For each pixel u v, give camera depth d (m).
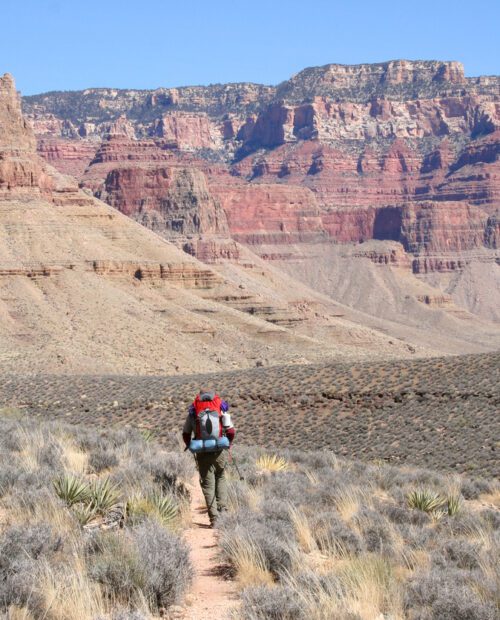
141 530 12.06
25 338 142.38
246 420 66.44
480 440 54.25
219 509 16.11
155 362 147.62
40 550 11.26
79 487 14.70
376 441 58.88
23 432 23.30
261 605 10.21
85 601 9.86
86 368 132.62
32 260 170.50
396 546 14.55
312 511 17.14
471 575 12.38
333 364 74.38
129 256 197.38
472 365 66.88
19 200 189.88
